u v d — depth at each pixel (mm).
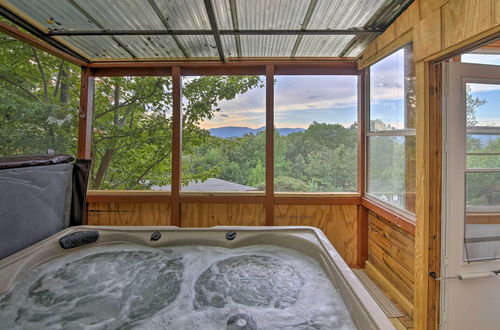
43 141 3230
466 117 1422
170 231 2025
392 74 2039
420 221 1512
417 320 1549
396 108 1995
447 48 1297
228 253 1904
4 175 1445
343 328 1145
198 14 1781
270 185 2547
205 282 1582
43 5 1661
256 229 2018
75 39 2125
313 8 1698
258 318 1237
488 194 1442
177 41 2170
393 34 1844
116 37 2096
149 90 3418
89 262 1789
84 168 2098
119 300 1422
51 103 3285
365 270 2492
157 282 1593
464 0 1177
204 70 2600
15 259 1462
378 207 2207
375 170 2363
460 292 1445
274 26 1925
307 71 2584
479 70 1423
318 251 1740
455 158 1420
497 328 1458
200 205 2654
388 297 2025
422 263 1494
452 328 1448
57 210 1904
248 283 1560
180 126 2598
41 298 1420
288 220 2619
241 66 2572
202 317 1271
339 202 2557
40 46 2113
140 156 3459
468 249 1438
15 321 1248
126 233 2006
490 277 1452
